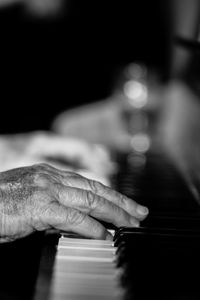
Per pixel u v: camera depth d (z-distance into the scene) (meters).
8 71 11.41
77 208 1.38
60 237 1.36
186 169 2.52
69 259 1.17
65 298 0.90
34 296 0.91
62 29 11.60
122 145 4.14
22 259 1.32
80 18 11.47
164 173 2.53
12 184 1.38
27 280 1.14
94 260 1.16
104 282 1.00
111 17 10.88
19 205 1.35
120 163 2.99
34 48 11.56
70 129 5.20
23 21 11.48
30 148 3.10
